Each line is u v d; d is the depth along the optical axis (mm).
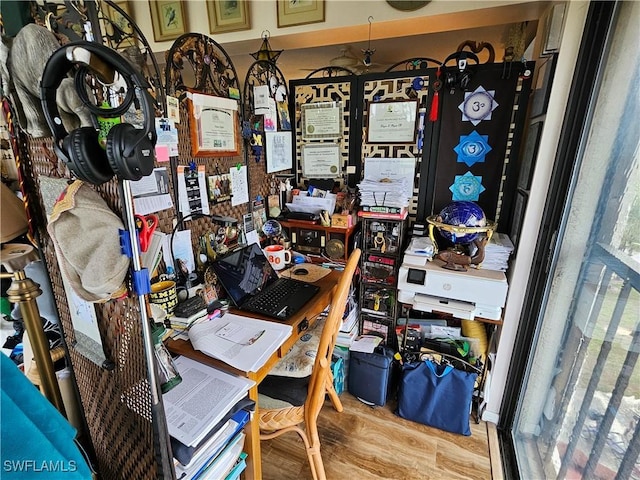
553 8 1289
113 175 573
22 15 635
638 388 809
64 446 606
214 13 1967
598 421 975
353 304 1907
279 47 2098
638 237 861
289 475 1460
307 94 1912
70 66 530
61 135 555
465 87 1611
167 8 2049
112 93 684
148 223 678
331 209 1839
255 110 1633
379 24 1731
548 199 1340
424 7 1620
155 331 961
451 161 1728
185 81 1377
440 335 1775
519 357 1559
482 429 1687
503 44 2559
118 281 598
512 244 1571
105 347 782
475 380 1602
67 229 591
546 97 1346
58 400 876
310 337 1535
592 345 1067
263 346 1070
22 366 930
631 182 926
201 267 1379
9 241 782
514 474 1441
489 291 1469
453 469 1474
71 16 659
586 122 1205
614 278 967
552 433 1297
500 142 1627
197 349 1067
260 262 1566
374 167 1880
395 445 1596
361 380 1818
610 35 1104
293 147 2027
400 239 1747
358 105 1829
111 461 941
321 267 1785
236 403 929
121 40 1032
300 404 1238
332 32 1834
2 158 909
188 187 1300
